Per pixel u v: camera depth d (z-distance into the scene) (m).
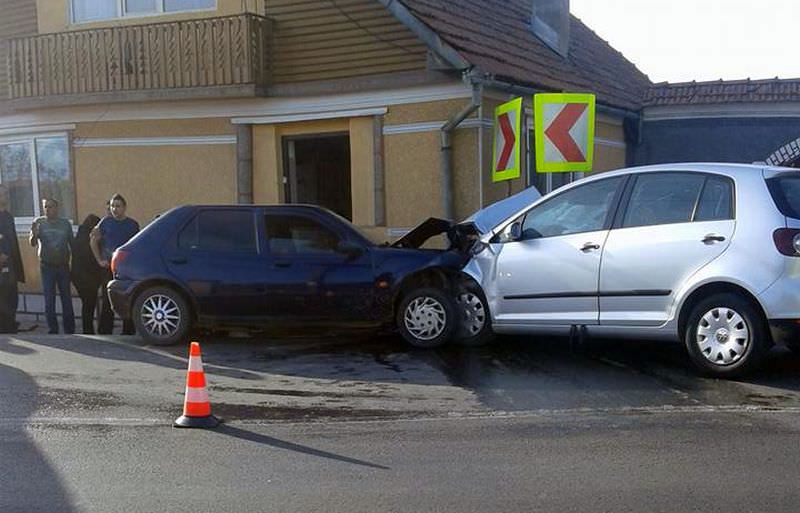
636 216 7.76
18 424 6.61
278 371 8.32
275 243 9.37
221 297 9.32
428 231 9.82
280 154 13.48
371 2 12.48
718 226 7.27
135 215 14.10
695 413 6.47
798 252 6.91
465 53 11.53
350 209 13.83
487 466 5.46
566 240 8.09
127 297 9.53
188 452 5.87
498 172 11.53
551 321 8.15
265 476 5.36
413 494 5.00
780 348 8.50
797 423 6.16
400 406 6.96
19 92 14.20
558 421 6.40
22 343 10.09
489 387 7.46
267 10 13.19
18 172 14.99
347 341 9.78
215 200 13.73
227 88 13.01
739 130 17.38
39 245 11.97
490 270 8.61
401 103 12.49
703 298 7.38
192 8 13.79
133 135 14.01
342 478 5.30
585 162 10.55
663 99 17.75
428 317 9.01
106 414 6.88
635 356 8.41
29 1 14.84
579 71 16.17
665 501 4.81
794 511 4.64
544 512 4.70
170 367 8.59
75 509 4.86
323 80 12.90
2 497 5.06
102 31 13.60
